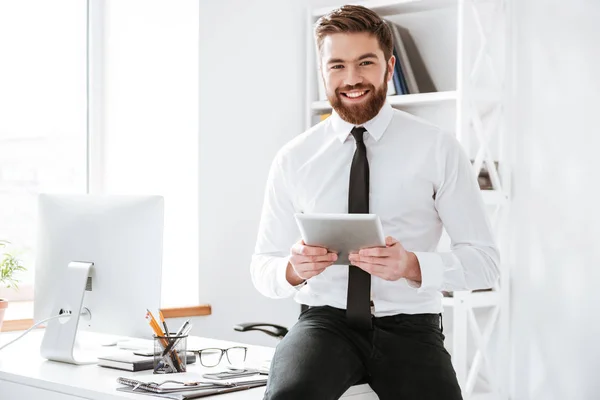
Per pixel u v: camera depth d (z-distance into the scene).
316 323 2.18
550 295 3.76
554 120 3.75
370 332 2.14
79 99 4.18
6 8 3.95
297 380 1.95
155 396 2.05
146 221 2.50
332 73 2.25
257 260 2.44
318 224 1.98
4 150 3.96
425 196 2.27
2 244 3.69
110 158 4.18
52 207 2.71
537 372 3.80
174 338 2.36
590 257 3.62
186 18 3.88
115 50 4.15
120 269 2.52
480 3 3.85
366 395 2.17
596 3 3.61
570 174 3.69
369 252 2.01
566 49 3.71
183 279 3.91
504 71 3.90
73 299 2.56
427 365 2.07
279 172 2.44
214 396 2.07
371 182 2.29
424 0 3.88
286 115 4.18
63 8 4.12
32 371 2.42
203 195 3.84
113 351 2.73
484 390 3.84
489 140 3.83
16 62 3.98
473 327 3.73
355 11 2.24
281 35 4.15
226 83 3.92
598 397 3.58
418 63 4.14
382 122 2.31
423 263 2.08
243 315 3.99
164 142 3.97
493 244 2.27
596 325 3.59
